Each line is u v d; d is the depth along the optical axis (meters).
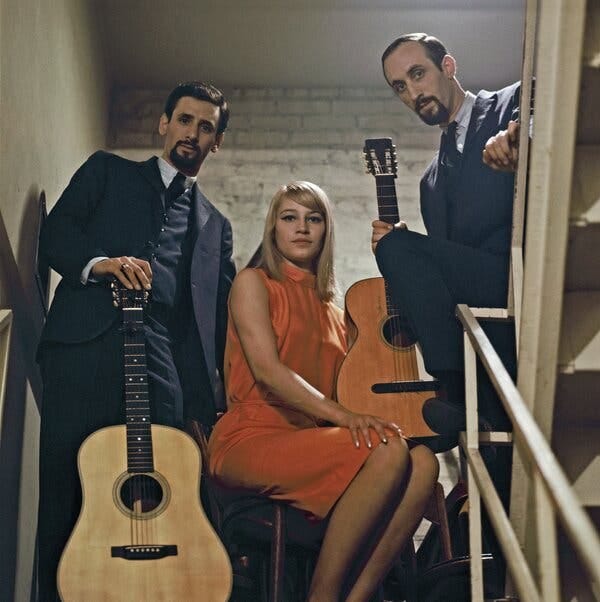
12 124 4.44
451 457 5.49
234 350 4.69
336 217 6.22
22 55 4.61
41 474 4.57
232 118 6.41
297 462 4.25
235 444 4.42
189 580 4.08
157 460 4.26
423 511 4.20
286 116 6.43
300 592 4.32
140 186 5.05
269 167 6.32
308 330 4.75
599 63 3.19
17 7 4.53
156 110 6.50
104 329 4.72
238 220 6.22
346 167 6.34
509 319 4.07
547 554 2.82
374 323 4.79
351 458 4.21
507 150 4.55
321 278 4.86
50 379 4.67
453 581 4.26
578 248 3.35
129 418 4.44
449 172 5.25
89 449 4.26
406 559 4.43
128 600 4.05
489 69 6.44
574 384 3.49
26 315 4.83
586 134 3.34
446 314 4.50
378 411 4.68
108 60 6.39
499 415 4.45
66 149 5.43
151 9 6.14
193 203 5.13
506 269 4.52
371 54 6.39
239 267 6.13
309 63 6.44
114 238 4.93
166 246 4.98
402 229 4.79
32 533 4.95
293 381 4.49
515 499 3.62
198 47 6.33
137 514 4.16
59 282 5.04
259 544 4.34
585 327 3.46
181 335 4.89
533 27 3.96
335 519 4.15
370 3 6.16
